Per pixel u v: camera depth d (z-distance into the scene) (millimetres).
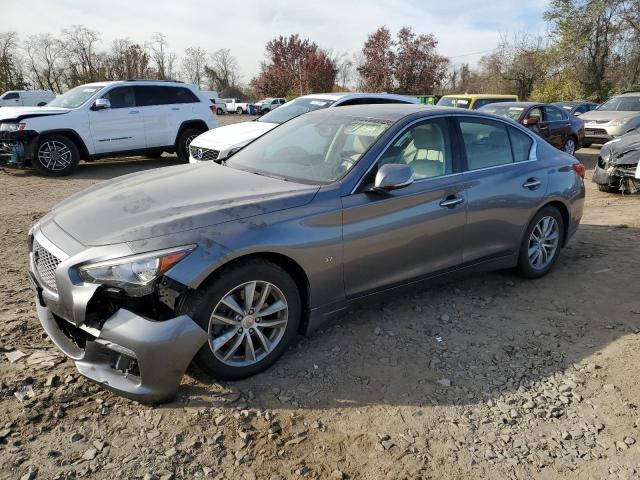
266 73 49062
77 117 10367
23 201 7801
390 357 3400
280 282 3059
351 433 2684
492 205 4141
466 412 2893
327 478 2385
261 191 3289
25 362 3117
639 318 4070
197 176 3699
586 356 3500
